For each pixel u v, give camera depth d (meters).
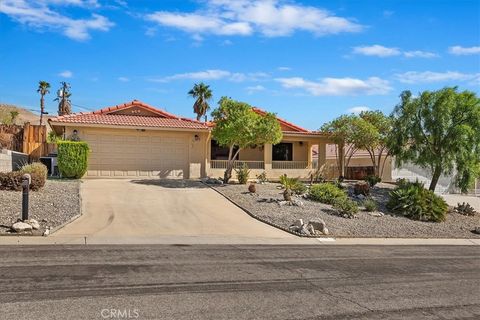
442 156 22.59
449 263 11.85
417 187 21.83
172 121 27.03
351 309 7.25
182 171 26.38
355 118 28.23
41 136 27.12
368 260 11.53
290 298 7.62
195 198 19.89
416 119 23.55
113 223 14.45
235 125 22.47
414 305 7.70
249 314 6.69
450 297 8.34
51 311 6.31
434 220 20.08
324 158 31.42
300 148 31.62
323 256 11.69
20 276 7.97
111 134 24.86
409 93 24.06
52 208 14.91
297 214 17.77
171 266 9.37
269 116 23.41
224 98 23.17
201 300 7.21
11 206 14.14
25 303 6.58
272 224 16.16
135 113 27.66
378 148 31.28
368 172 33.84
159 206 17.73
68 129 23.98
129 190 20.52
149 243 12.05
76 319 6.06
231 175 27.05
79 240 11.84
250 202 19.47
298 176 30.33
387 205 21.30
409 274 10.12
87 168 23.23
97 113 26.84
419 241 16.05
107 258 9.79
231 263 10.05
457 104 22.73
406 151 24.02
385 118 29.64
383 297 8.08
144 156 25.53
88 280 7.93
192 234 13.88
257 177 27.80
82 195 18.39
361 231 16.62
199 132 26.61
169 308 6.73
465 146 22.02
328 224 16.91
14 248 10.36
